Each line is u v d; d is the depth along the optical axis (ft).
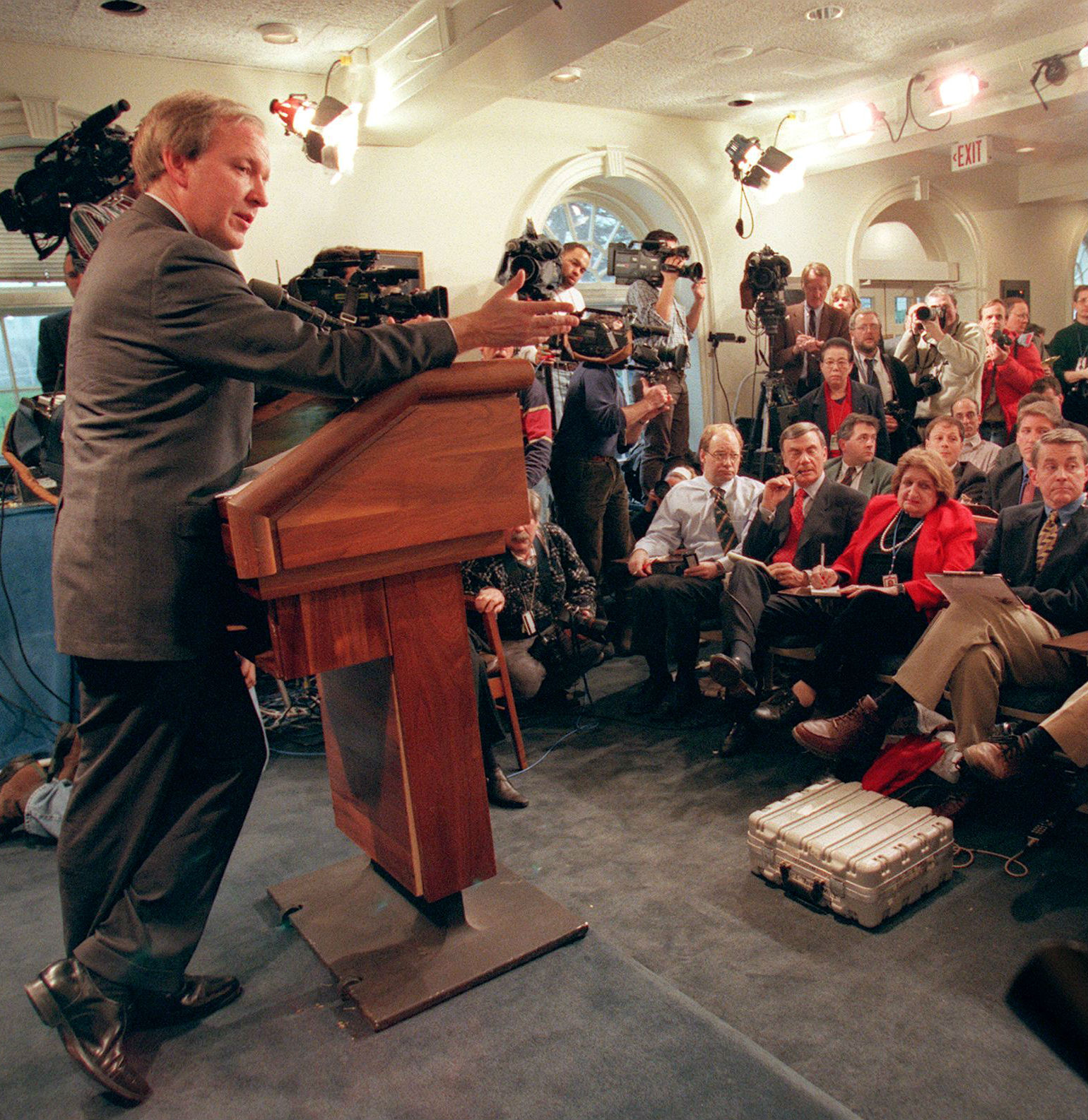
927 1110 5.36
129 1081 5.21
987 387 17.17
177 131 4.98
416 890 6.04
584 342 14.44
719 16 15.78
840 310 19.27
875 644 10.00
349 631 5.44
